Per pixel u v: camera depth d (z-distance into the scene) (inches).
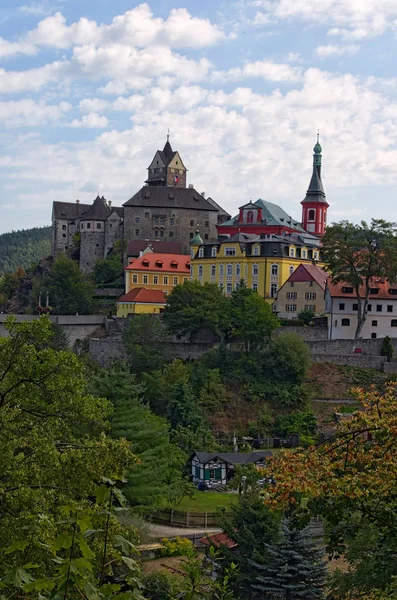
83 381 1326.3
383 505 869.8
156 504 2456.9
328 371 4707.2
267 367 4655.5
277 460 882.1
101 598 483.2
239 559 1717.5
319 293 5418.3
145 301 6392.7
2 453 1160.8
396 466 834.8
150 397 4402.1
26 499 1061.8
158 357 4899.1
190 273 6446.9
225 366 4707.2
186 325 5032.0
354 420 894.4
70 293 7327.8
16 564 915.4
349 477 837.2
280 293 5561.0
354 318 5017.2
